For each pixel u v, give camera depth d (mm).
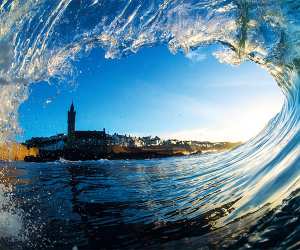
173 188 5082
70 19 5465
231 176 5039
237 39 5211
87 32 5625
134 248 2939
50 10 5348
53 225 3635
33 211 4160
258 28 4875
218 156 8398
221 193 4195
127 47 5816
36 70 5457
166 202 4270
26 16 5242
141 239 3104
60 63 5668
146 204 4246
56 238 3283
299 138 4430
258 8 4664
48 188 5527
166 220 3531
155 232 3229
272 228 2586
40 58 5449
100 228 3467
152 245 2943
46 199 4742
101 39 5719
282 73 5656
